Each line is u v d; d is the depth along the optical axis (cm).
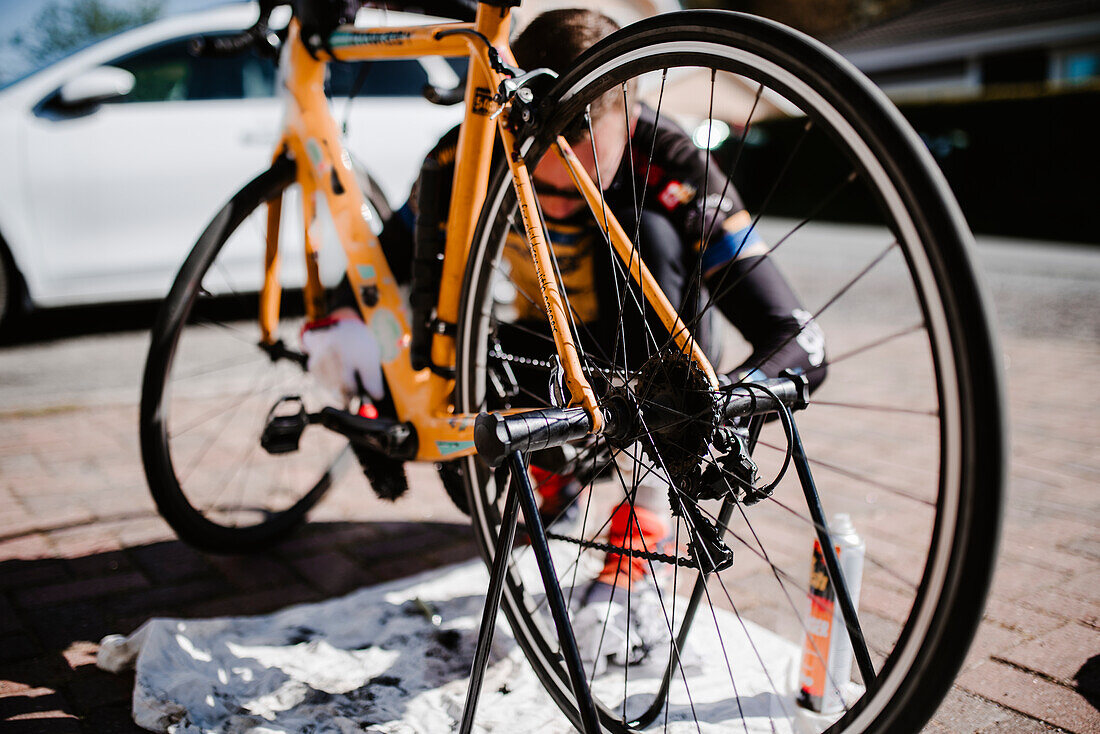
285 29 216
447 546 233
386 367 185
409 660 173
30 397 377
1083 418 346
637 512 176
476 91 161
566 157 141
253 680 164
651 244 162
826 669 151
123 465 293
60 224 465
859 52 2478
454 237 169
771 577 208
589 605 176
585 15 175
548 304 138
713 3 3175
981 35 2180
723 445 120
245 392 377
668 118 174
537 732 151
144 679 159
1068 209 1369
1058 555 221
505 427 117
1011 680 166
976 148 1482
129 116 474
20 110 454
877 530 236
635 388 132
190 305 204
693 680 166
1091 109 1340
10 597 201
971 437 93
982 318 92
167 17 491
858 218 1402
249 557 225
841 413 353
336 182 196
